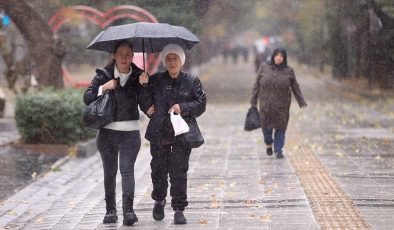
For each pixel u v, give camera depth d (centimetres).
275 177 2970
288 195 2552
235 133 4881
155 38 2125
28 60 5791
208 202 2464
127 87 2098
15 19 5419
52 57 5525
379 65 8712
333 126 5262
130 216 2106
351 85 9994
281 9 9112
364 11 8525
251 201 2450
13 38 6219
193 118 2106
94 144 4075
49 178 3216
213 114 6569
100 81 2106
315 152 3756
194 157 3656
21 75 5825
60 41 5578
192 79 2103
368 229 1988
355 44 9669
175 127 2038
